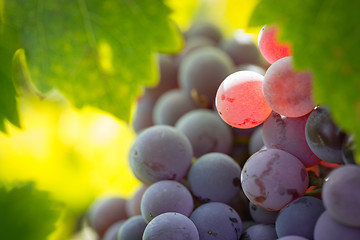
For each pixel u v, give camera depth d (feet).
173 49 0.75
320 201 0.60
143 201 0.64
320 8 0.58
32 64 0.75
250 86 0.62
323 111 0.59
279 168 0.60
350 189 0.55
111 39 0.74
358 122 0.56
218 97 0.63
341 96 0.56
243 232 0.63
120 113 0.76
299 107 0.59
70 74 0.75
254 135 0.70
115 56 0.74
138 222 0.65
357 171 0.56
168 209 0.63
